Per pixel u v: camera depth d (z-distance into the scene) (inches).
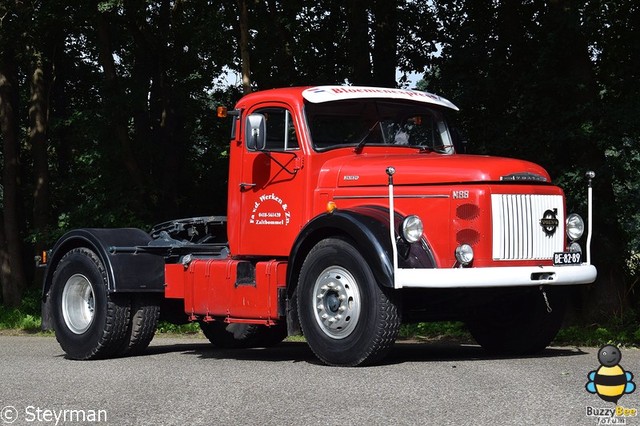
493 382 278.4
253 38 805.2
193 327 634.2
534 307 374.0
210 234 439.8
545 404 239.9
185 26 880.3
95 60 1079.0
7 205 917.8
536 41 586.9
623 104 553.9
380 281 318.3
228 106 936.3
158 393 276.8
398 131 383.2
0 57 880.3
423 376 295.1
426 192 335.9
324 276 336.8
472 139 602.2
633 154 545.3
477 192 329.1
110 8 765.3
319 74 809.5
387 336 323.6
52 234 839.1
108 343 401.4
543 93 574.2
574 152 573.0
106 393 280.7
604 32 586.6
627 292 576.7
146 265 402.0
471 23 614.5
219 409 245.4
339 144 369.1
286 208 366.6
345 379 292.8
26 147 1095.0
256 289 364.2
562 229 346.6
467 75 600.4
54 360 403.2
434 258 331.9
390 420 223.1
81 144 841.5
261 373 316.5
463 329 551.5
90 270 405.7
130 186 831.1
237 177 384.2
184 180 932.0
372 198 347.6
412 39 775.7
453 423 217.9
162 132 895.7
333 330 335.0
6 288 911.7
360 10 721.6
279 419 228.7
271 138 374.3
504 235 332.5
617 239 567.8
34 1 849.5
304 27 804.6
